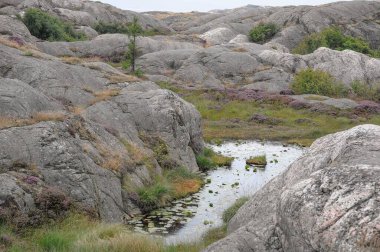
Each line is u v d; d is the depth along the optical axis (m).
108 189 19.33
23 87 23.17
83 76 32.84
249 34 101.94
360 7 111.81
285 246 10.61
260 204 14.61
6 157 17.34
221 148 35.91
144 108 28.59
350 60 68.50
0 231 14.21
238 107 49.53
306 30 103.25
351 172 9.70
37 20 73.00
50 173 17.81
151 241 13.90
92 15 102.25
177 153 27.78
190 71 65.81
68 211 16.61
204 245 14.96
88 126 22.47
